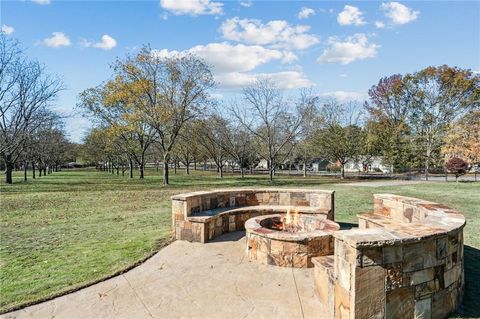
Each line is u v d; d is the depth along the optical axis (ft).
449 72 115.14
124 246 20.58
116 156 132.87
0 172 163.32
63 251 20.04
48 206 40.34
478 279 14.43
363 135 109.40
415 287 10.33
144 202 43.86
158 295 13.42
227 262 17.35
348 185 72.08
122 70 75.10
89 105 89.81
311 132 95.50
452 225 11.91
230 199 26.55
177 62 73.15
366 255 9.53
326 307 11.87
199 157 145.38
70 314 11.97
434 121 117.80
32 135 83.51
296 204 27.17
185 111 74.59
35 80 101.19
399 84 128.16
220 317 11.53
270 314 11.68
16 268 16.96
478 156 86.99
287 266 16.55
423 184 73.41
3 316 11.84
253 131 97.45
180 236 21.71
